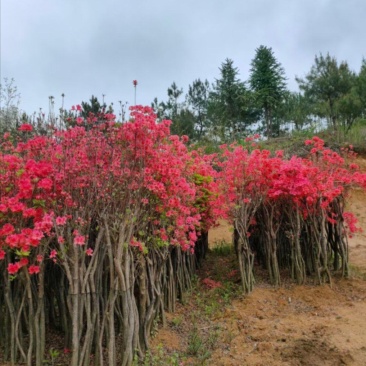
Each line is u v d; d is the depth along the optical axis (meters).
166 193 4.01
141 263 3.88
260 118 31.12
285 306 5.21
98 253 3.74
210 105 27.06
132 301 3.71
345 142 13.83
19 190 3.36
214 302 5.20
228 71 29.28
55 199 3.36
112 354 3.56
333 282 5.94
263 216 6.17
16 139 4.36
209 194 5.89
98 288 3.75
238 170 5.68
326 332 4.29
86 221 3.49
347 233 6.83
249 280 5.60
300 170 5.57
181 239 4.56
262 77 29.45
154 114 3.79
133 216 3.67
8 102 11.80
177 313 4.92
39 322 3.61
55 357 3.77
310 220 6.03
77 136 3.60
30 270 3.26
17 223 3.40
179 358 3.93
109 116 3.70
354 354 3.86
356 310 4.95
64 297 3.96
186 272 5.51
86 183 3.53
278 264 6.41
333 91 17.59
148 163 3.82
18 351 3.75
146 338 3.91
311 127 16.48
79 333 3.46
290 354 3.92
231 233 8.91
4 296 3.79
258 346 4.09
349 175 6.27
